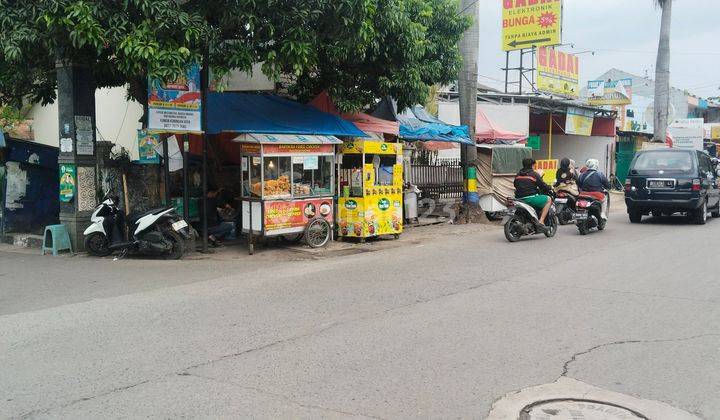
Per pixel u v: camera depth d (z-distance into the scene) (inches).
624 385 181.6
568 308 270.8
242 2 371.9
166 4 355.9
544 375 189.0
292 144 438.9
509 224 488.7
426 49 535.8
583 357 205.5
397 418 158.9
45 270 380.2
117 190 471.5
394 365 197.3
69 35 346.6
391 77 496.1
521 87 1018.7
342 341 222.8
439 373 190.2
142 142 494.9
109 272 370.0
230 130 431.2
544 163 717.9
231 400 169.9
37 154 536.4
